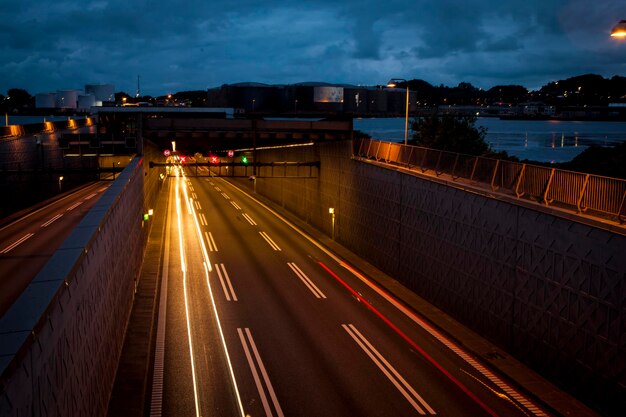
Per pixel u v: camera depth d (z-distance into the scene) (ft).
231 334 72.43
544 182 63.57
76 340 35.35
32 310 26.66
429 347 68.69
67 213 157.58
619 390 48.70
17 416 21.94
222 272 106.83
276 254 123.75
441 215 83.15
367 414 51.34
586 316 53.11
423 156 95.96
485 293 71.31
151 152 165.17
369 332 73.77
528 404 53.72
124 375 58.49
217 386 56.95
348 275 105.09
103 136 168.55
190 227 161.58
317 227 156.25
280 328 74.95
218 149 192.65
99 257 46.91
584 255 53.47
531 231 61.82
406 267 96.12
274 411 51.72
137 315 79.10
